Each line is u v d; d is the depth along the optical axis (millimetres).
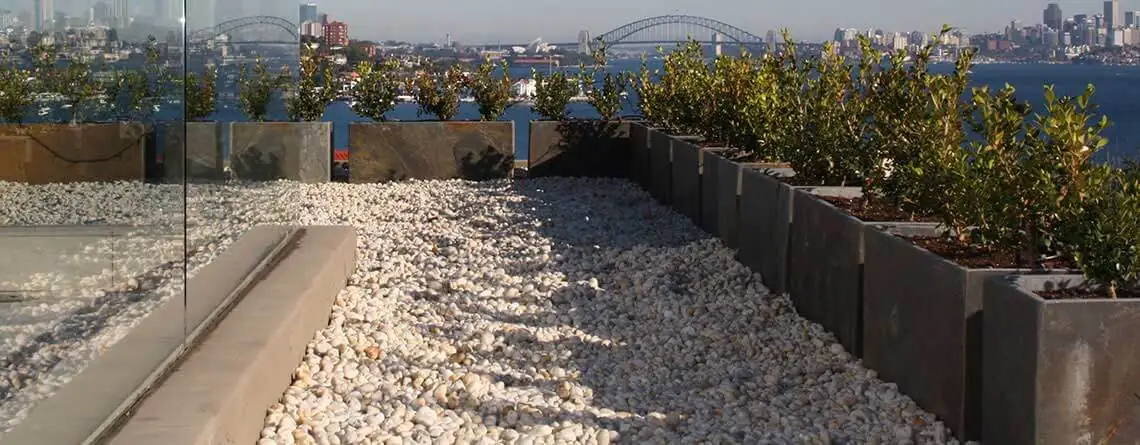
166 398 3156
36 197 2414
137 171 3057
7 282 2307
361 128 10680
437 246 7449
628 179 11141
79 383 2666
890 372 4250
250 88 4895
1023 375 3248
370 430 3777
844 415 3965
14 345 2338
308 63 10820
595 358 4828
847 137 5945
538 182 10781
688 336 5141
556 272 6547
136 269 3078
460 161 10883
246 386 3404
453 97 11227
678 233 7918
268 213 5262
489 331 5191
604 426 3898
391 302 5781
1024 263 3980
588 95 11523
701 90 9375
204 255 3943
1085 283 3561
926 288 3918
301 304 4469
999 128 4078
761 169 7039
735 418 3965
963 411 3654
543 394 4289
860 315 4637
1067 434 3182
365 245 7363
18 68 2332
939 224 4566
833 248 4941
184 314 3627
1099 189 3693
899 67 5559
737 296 5859
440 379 4438
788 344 4898
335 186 10453
